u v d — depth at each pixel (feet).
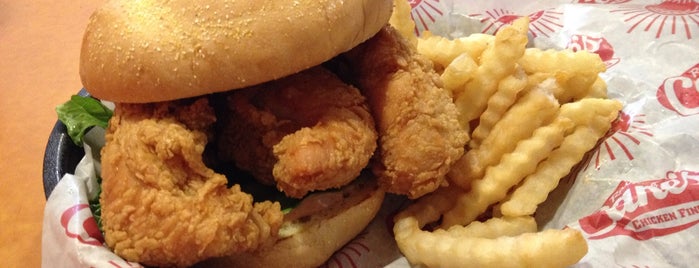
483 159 0.75
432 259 0.69
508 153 0.75
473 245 0.67
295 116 0.69
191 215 0.59
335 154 0.64
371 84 0.72
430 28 1.04
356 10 0.67
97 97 0.69
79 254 0.63
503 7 1.05
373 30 0.71
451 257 0.68
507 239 0.66
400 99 0.69
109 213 0.62
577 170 0.80
